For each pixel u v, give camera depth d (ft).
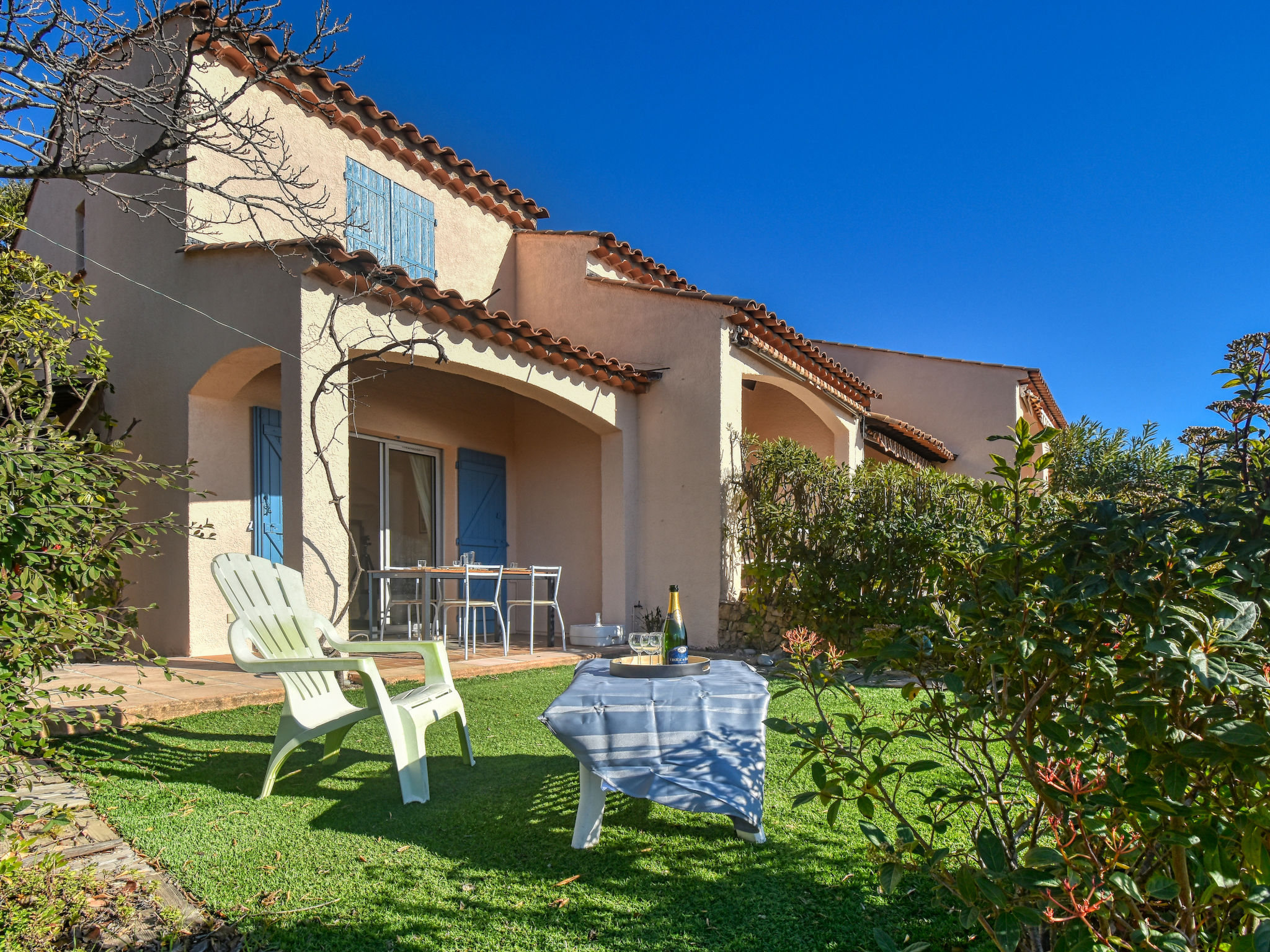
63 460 10.12
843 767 6.67
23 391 18.58
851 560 25.38
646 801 10.96
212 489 22.27
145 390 22.57
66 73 10.48
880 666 6.24
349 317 19.99
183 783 11.64
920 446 42.14
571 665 23.35
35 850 8.90
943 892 7.94
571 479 32.01
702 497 27.96
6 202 30.71
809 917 7.62
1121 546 5.10
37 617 9.61
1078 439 30.30
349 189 26.53
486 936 7.30
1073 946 4.85
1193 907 5.16
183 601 21.68
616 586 28.60
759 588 26.91
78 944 6.97
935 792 6.70
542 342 24.72
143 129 22.50
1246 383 5.51
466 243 31.30
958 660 6.20
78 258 27.04
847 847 9.29
